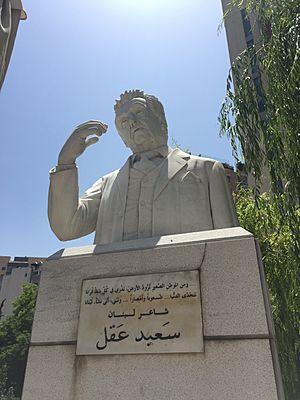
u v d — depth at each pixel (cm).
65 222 383
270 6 630
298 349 789
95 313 308
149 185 388
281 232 760
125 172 417
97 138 394
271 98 563
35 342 313
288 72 540
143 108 433
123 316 298
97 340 295
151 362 272
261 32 639
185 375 259
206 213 364
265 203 754
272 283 794
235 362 252
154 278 304
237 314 268
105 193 422
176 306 286
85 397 276
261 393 237
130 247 331
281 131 558
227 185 389
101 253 337
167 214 363
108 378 277
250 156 587
